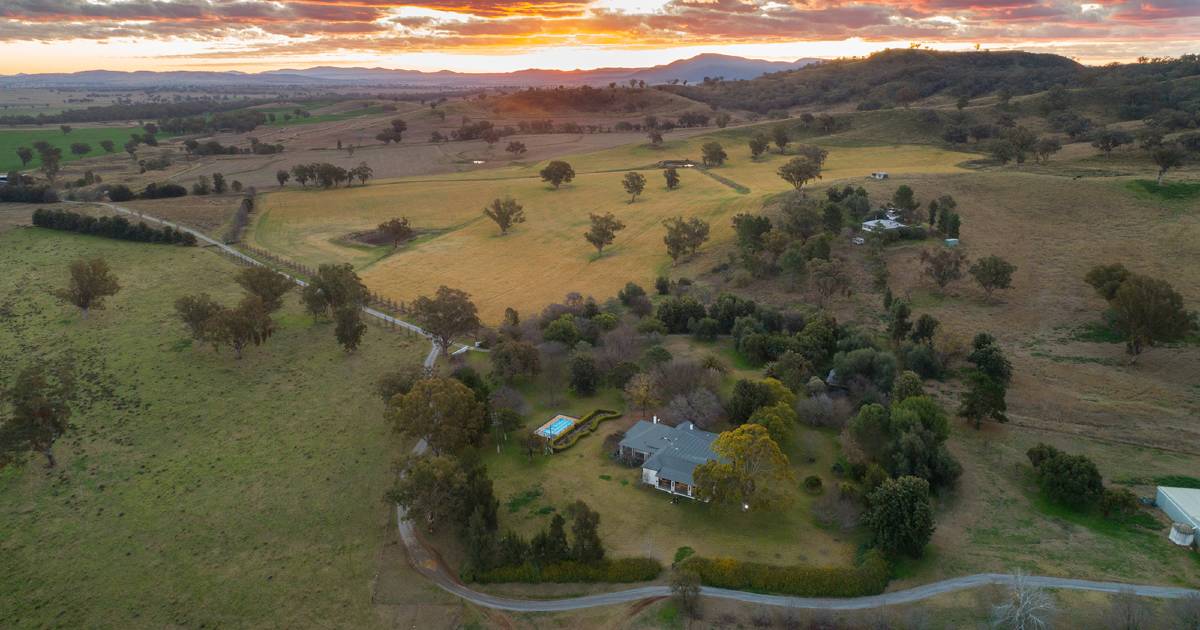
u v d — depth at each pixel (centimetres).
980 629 4750
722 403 8069
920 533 5488
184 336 10919
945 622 4847
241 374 9744
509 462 7406
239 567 5944
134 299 12362
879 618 4847
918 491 5644
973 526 5997
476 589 5628
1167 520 5900
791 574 5356
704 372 8575
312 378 9625
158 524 6556
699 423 7731
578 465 7288
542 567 5666
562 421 8125
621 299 12212
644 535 6100
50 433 7419
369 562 5972
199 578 5816
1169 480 6456
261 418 8562
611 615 5219
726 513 6369
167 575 5862
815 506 6334
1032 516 6100
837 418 7794
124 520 6625
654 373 8462
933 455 6525
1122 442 7231
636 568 5572
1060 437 7406
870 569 5319
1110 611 4778
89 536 6400
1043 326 10156
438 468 6062
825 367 9250
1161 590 5000
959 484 6606
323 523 6519
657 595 5388
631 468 7188
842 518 6078
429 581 5725
